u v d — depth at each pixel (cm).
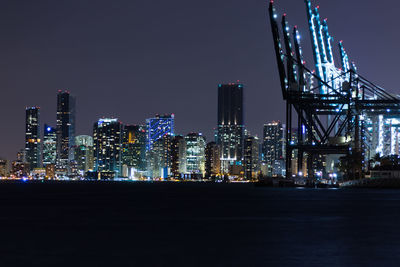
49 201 13575
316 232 6038
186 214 8656
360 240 5331
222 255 4453
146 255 4456
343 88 16600
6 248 4838
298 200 12500
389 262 4106
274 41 15988
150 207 10738
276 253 4541
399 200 12081
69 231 6169
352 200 12194
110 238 5525
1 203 12525
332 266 3953
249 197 15112
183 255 4453
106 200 14138
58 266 3997
